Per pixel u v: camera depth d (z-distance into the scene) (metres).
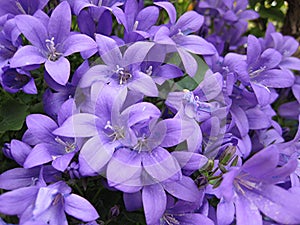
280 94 0.20
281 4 0.22
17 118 0.15
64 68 0.13
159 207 0.12
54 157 0.13
